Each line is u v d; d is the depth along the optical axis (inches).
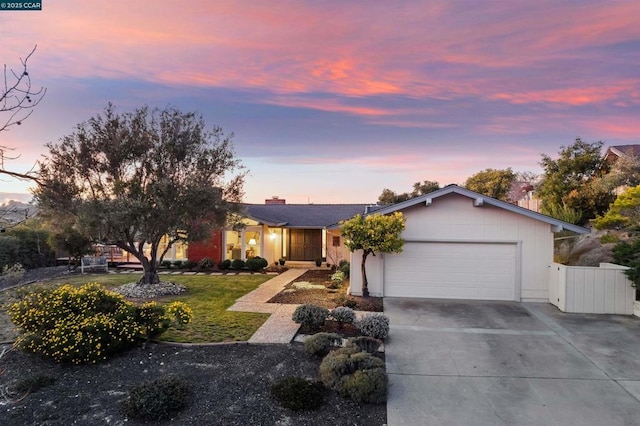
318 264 777.6
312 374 230.2
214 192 467.5
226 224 519.5
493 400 203.8
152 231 457.4
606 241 537.0
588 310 386.6
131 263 749.9
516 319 364.5
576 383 224.2
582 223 711.1
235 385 215.3
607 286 383.9
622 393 211.3
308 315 319.3
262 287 522.9
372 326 297.1
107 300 287.6
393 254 470.6
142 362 246.2
